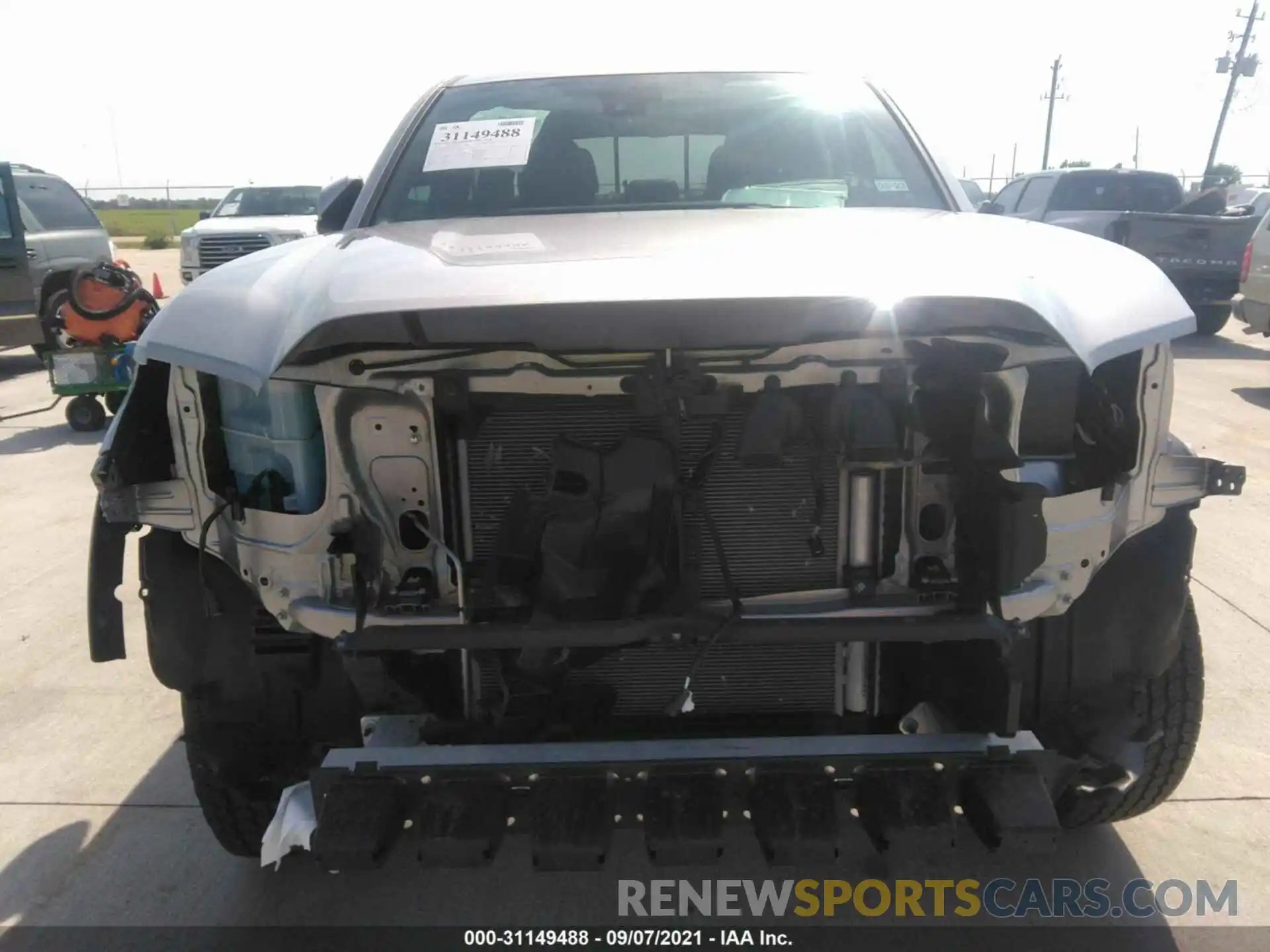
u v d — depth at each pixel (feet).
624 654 7.58
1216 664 13.14
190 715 8.12
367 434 6.95
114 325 27.53
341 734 7.89
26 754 11.71
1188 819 10.05
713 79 11.48
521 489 7.02
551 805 6.70
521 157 10.58
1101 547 7.29
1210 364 35.55
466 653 7.55
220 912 9.10
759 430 6.65
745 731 7.73
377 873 9.60
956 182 10.38
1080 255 7.69
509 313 6.20
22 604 15.98
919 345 6.76
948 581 7.06
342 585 7.09
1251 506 19.39
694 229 8.15
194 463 7.32
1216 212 42.91
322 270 7.36
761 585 7.25
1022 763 6.89
